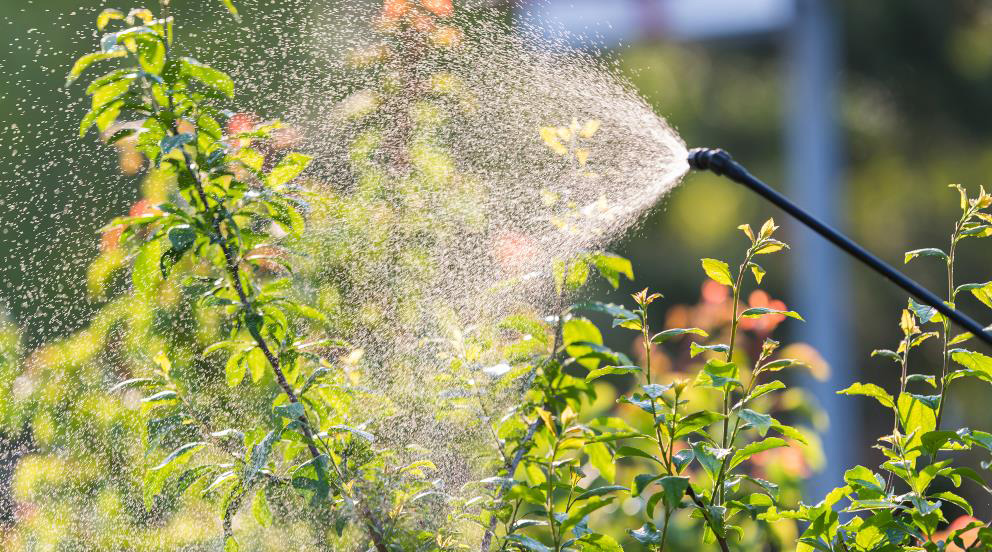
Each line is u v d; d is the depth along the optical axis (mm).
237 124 4566
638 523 4688
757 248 2953
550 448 3141
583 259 3322
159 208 2928
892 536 2893
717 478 2898
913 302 3059
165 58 2895
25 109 7070
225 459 3902
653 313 16406
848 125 17438
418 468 3043
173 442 4090
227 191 2986
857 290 16859
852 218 17641
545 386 3244
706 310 5906
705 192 17281
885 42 16672
